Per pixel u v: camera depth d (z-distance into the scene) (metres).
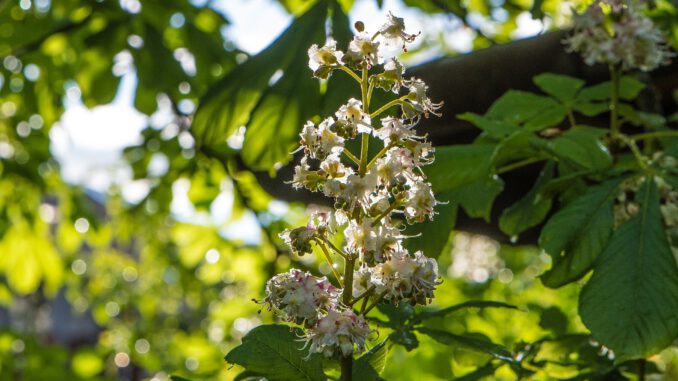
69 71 3.39
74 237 4.00
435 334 1.18
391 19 1.05
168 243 4.16
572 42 1.35
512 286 3.09
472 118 1.33
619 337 1.17
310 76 1.47
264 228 2.81
